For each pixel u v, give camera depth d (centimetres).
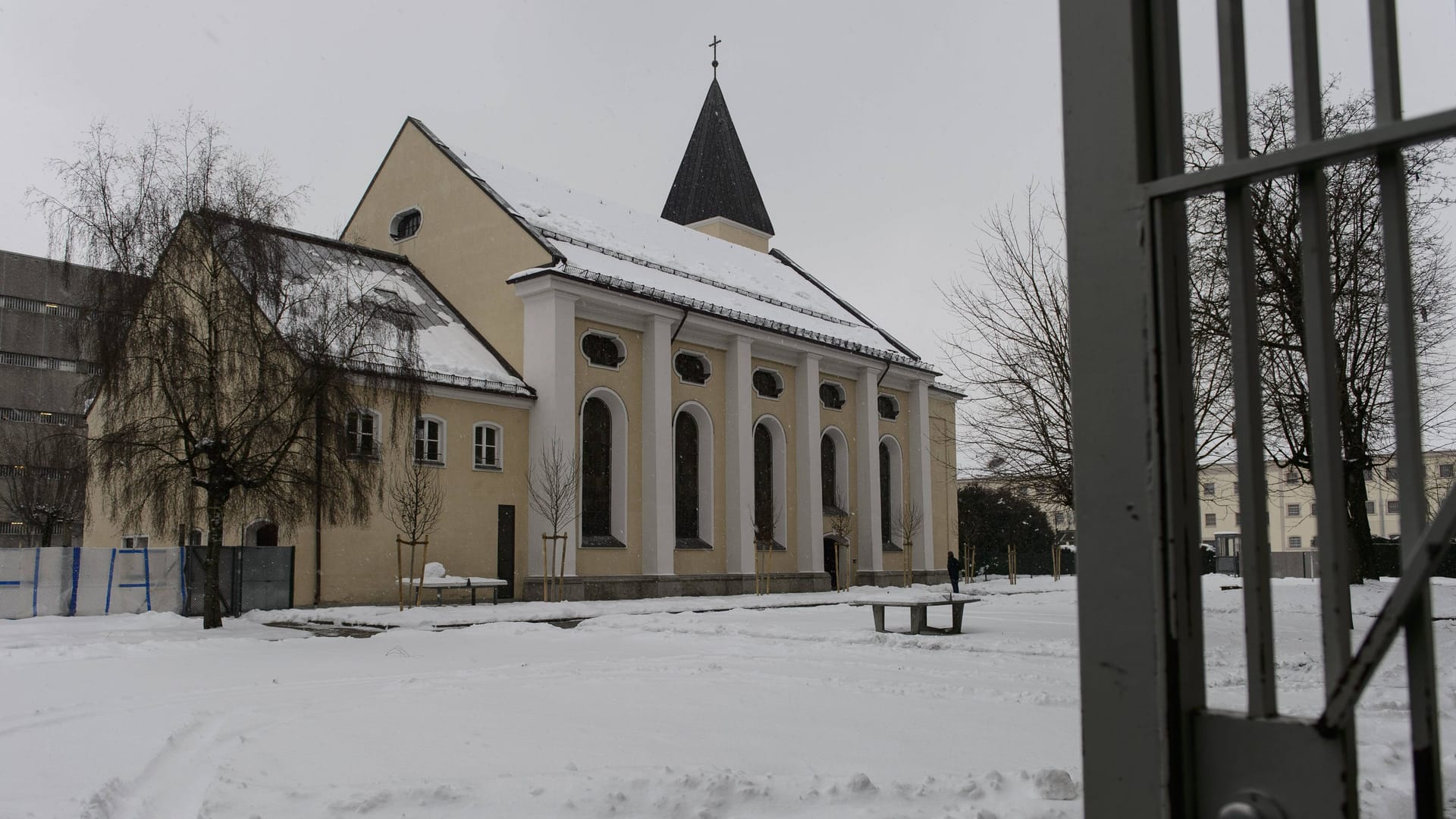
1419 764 190
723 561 3544
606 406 3266
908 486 4525
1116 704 215
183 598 2473
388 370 2383
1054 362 1873
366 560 2655
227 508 2159
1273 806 198
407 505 2597
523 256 3206
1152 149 221
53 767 696
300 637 1894
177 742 795
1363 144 190
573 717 880
